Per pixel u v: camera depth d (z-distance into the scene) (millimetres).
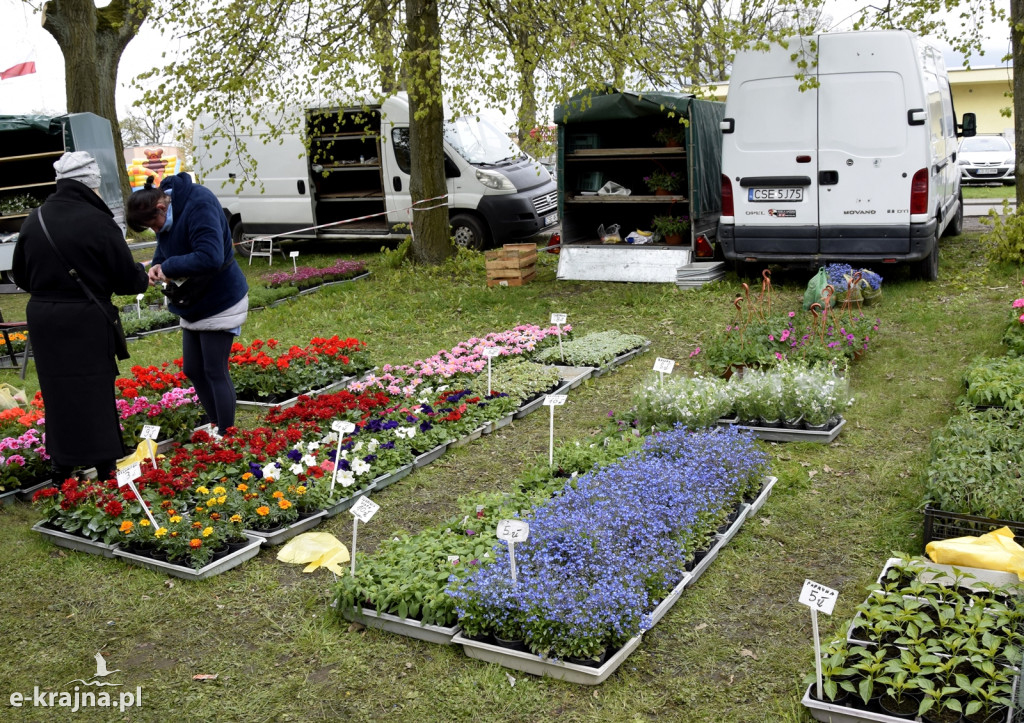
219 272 6457
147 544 5281
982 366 7043
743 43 10812
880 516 5309
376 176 18156
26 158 16109
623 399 7770
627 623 3986
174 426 7359
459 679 3961
